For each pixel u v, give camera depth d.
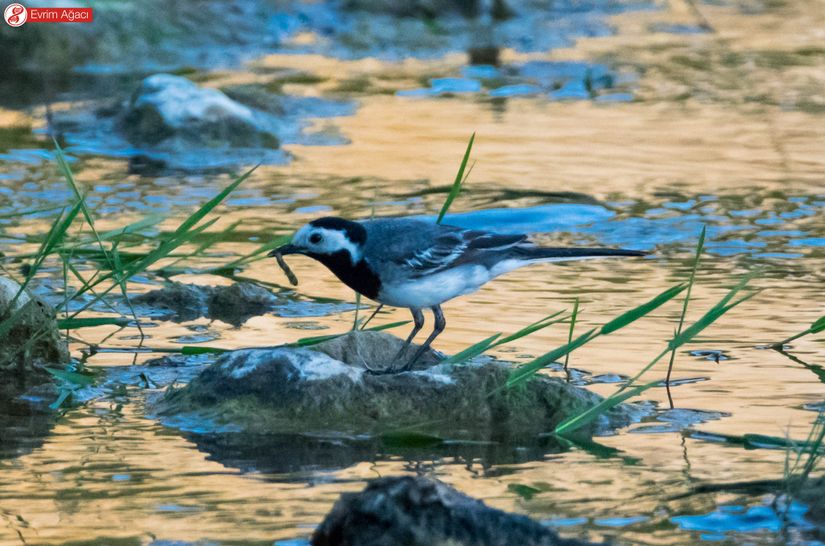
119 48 25.86
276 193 17.53
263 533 7.80
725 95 23.61
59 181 17.81
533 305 13.21
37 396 10.69
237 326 12.65
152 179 18.17
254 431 9.90
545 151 19.83
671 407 10.34
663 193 17.62
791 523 8.02
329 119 21.80
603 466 9.09
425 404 10.37
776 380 10.93
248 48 27.27
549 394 10.40
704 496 8.46
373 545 7.21
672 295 10.48
